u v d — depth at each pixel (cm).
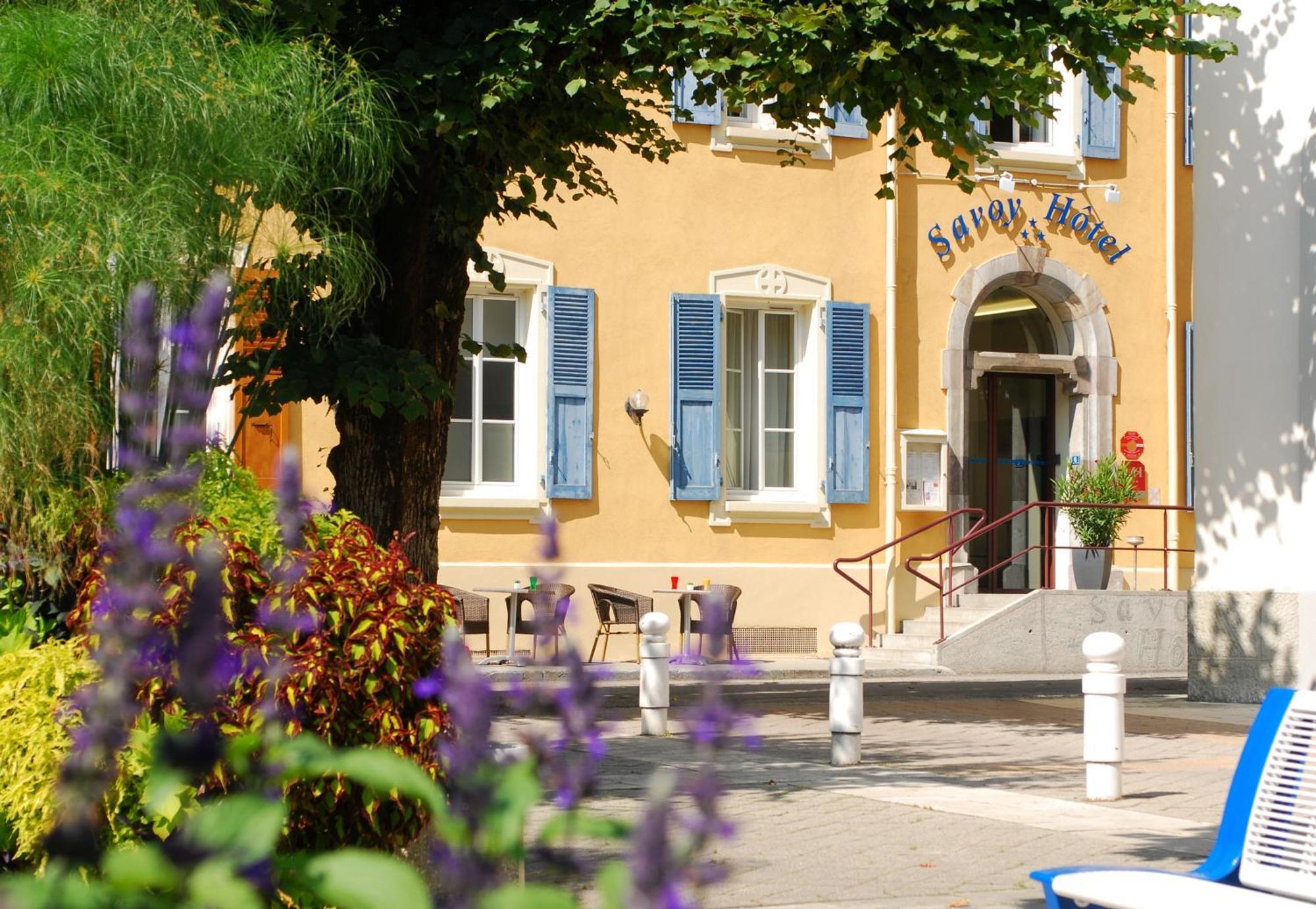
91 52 727
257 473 1866
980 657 2062
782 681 1916
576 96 1095
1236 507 1585
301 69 828
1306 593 1519
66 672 425
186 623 237
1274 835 457
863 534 2211
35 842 407
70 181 672
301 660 458
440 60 1038
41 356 599
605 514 2100
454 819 179
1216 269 1598
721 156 2162
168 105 738
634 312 2120
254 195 808
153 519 340
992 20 1082
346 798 471
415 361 1032
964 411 2248
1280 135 1540
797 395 2214
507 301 2089
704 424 2139
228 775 392
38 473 566
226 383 990
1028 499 2344
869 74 1096
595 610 2067
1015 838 816
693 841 178
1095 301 2317
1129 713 1512
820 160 2208
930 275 2247
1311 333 1509
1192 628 1631
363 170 911
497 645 2031
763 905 653
